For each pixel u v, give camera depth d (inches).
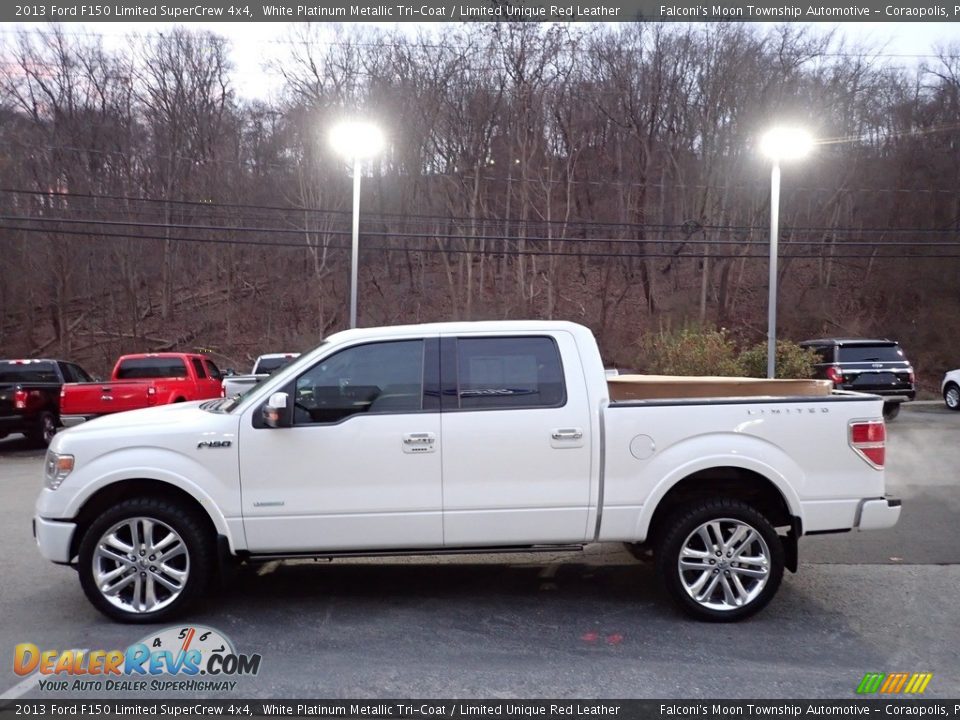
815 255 1269.7
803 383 222.7
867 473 187.3
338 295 1476.4
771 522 202.2
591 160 1521.9
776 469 183.9
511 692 148.9
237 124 1514.5
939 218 1501.0
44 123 1465.3
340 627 183.5
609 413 184.5
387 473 181.6
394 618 189.6
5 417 536.1
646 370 732.7
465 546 185.5
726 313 1445.6
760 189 1416.1
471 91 1355.8
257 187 1446.9
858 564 235.3
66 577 226.1
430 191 1430.9
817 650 169.0
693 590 184.7
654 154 1471.5
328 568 234.7
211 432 181.8
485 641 174.6
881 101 1481.3
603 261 1545.3
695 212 1443.2
